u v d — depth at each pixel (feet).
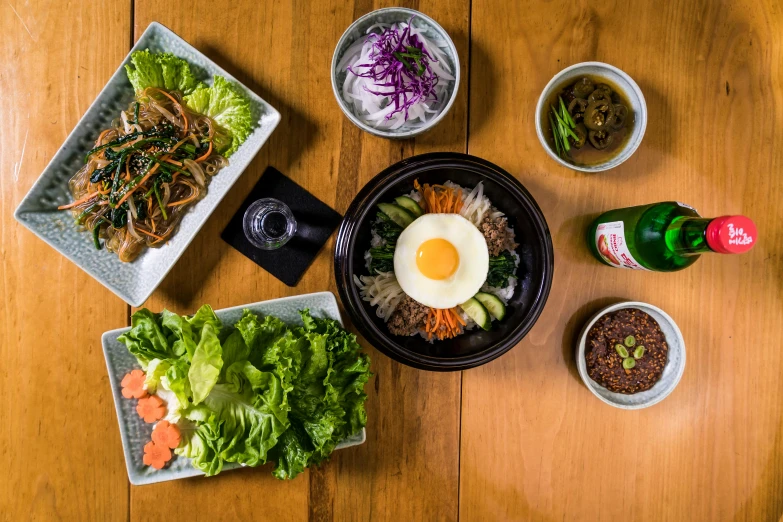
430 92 2.27
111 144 2.22
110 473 2.31
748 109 2.43
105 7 2.30
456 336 2.34
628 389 2.35
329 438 2.12
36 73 2.29
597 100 2.26
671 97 2.41
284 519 2.33
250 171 2.31
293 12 2.31
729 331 2.43
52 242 2.21
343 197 2.33
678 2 2.40
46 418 2.30
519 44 2.36
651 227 2.07
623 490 2.41
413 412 2.35
